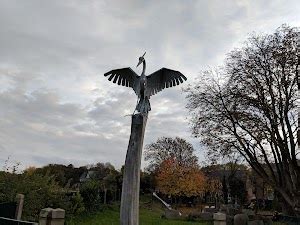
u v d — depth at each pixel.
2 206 15.33
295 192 24.95
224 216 14.69
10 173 20.20
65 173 54.81
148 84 9.30
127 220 8.42
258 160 27.81
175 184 53.31
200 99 28.61
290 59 25.16
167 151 63.56
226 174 59.56
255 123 25.25
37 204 19.72
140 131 8.84
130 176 8.62
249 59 26.75
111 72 9.46
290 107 25.69
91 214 25.70
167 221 27.64
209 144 27.73
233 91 26.59
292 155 25.39
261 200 52.59
